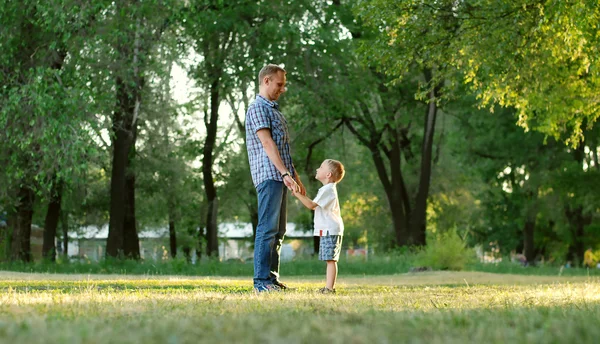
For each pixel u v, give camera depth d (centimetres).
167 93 2688
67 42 1889
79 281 997
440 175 3519
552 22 1326
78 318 356
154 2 1936
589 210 3822
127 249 2956
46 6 1791
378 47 1504
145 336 264
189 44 2612
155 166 3034
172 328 296
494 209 4491
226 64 2533
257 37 2450
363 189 3884
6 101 1772
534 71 1461
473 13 1403
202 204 3538
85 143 1797
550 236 5025
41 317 355
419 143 3628
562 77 1570
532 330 310
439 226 3703
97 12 1916
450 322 338
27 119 1839
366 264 2505
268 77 716
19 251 2545
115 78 1988
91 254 5794
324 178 763
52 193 2519
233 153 3612
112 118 2391
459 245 2134
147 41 2111
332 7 2545
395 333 288
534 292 828
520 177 3934
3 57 1838
